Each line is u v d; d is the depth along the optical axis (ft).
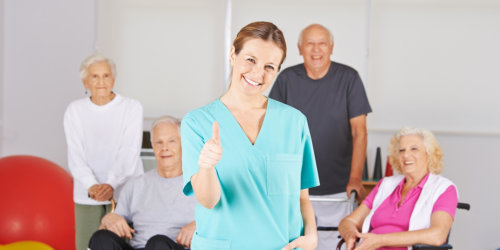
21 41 16.08
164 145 9.70
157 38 15.64
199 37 15.57
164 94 15.65
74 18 15.94
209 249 5.18
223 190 5.13
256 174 5.17
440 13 14.93
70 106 11.15
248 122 5.30
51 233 12.44
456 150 15.01
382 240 8.87
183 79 15.60
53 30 16.02
